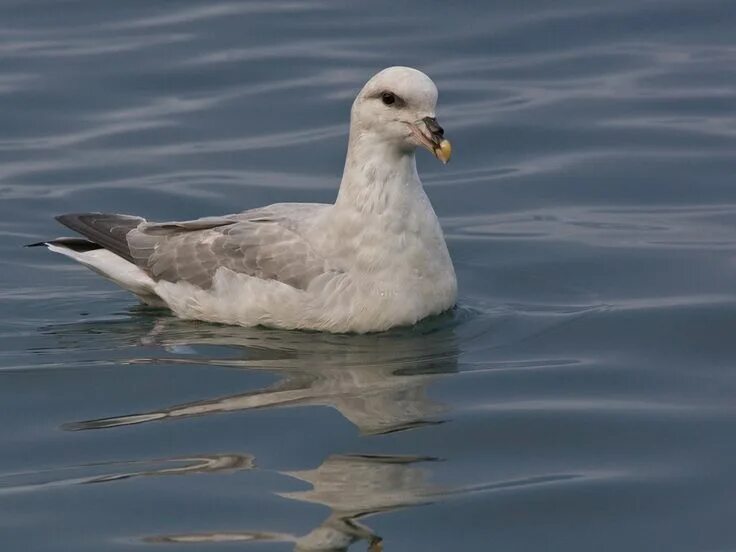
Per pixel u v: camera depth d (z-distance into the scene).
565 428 12.71
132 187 19.91
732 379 13.82
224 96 22.89
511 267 17.27
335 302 14.95
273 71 23.66
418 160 20.94
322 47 24.61
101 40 25.09
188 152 21.06
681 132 21.28
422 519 11.17
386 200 14.80
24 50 24.69
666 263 17.16
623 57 24.02
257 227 15.59
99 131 21.86
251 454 12.27
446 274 15.30
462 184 20.06
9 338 15.34
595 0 26.11
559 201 19.39
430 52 24.34
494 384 13.74
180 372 14.15
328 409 13.15
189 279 15.73
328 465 12.04
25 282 17.36
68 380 14.03
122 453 12.38
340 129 21.59
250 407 13.22
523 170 20.38
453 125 21.66
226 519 11.17
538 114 21.97
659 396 13.44
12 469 12.17
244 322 15.45
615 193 19.55
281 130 21.69
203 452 12.33
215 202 19.36
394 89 14.47
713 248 17.55
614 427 12.74
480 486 11.70
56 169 20.61
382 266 14.85
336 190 19.69
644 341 14.82
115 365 14.39
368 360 14.40
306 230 15.34
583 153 20.80
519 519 11.21
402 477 11.86
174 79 23.52
